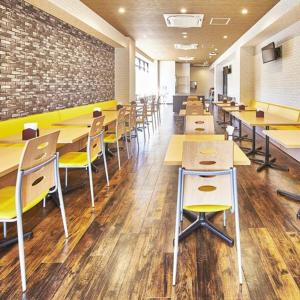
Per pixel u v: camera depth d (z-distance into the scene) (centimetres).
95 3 695
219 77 2102
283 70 825
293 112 683
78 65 782
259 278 241
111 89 1097
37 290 229
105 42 995
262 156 658
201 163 238
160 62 2248
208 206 250
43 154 255
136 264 262
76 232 322
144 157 662
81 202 406
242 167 566
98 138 424
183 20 833
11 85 490
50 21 621
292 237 306
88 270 254
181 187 240
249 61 1167
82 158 405
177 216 242
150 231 322
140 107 1050
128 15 805
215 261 266
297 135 374
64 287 232
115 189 457
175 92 2341
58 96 666
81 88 806
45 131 427
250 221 343
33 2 530
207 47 1436
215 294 223
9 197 259
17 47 505
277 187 457
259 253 277
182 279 241
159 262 265
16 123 468
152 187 465
